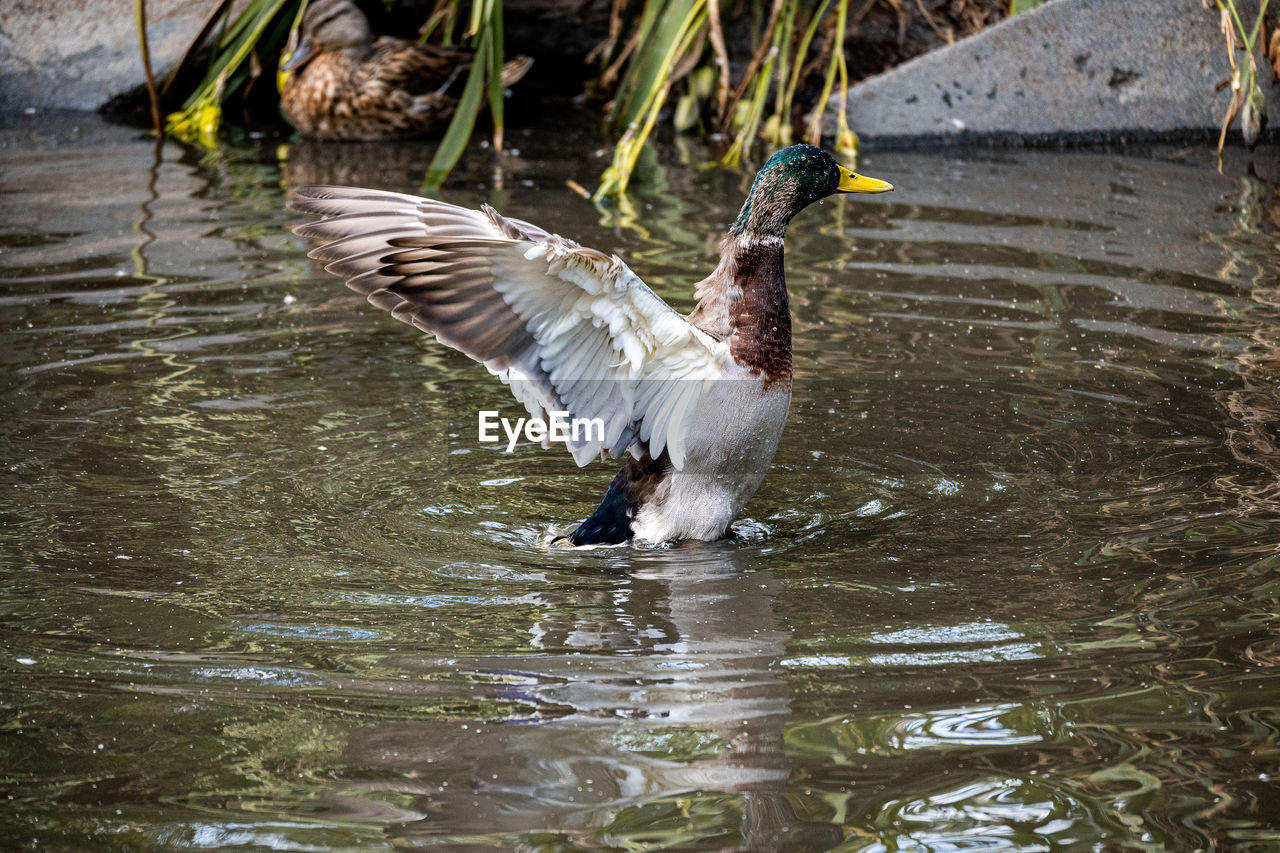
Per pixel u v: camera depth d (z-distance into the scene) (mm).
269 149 13695
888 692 4816
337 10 14172
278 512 6480
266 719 4648
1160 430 7301
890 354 8445
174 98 15164
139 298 9281
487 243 5301
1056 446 7164
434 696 4816
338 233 6355
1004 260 10086
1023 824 4039
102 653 5109
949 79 13562
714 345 6012
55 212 11180
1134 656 5043
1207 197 11625
